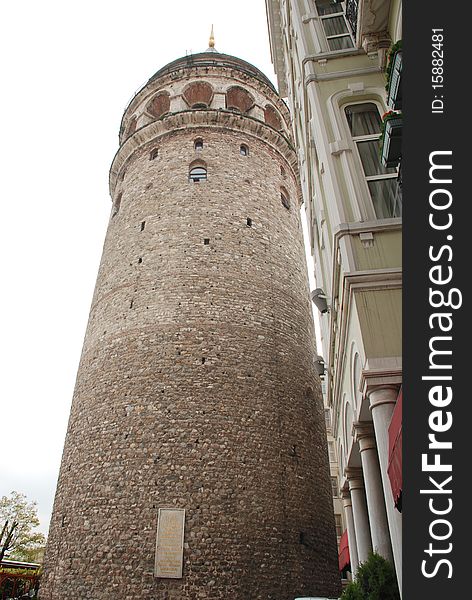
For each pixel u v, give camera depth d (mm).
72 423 20281
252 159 26953
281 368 20766
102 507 17000
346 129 12211
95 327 22141
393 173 11172
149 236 23156
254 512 16984
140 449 17594
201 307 20688
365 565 9242
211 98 30547
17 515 49219
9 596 30859
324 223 14719
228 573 15688
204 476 17078
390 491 7852
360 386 9445
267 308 21953
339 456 19172
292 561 16938
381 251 9898
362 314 9117
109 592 15516
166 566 15539
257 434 18562
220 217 23547
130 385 19141
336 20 15805
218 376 19188
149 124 27766
